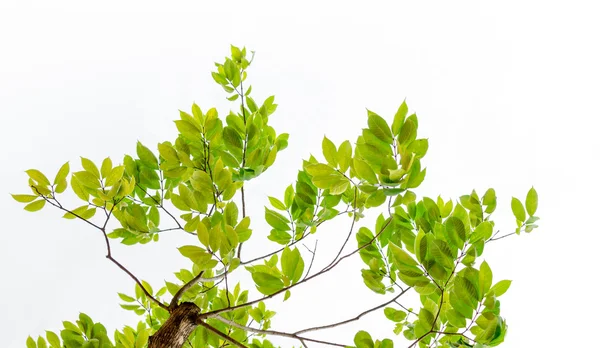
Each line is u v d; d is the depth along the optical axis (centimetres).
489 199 608
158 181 616
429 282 573
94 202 587
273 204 619
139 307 643
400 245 615
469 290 568
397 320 628
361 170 560
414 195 564
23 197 579
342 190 571
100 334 605
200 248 559
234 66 638
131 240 607
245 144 600
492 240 600
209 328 582
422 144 562
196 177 586
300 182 615
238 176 592
